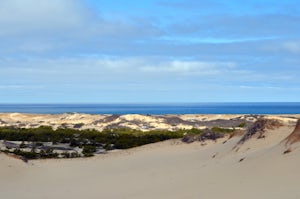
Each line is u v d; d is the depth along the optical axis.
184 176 22.19
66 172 28.84
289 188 13.67
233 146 29.11
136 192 19.42
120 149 44.69
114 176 26.20
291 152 18.39
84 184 23.88
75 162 33.19
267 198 13.05
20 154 38.16
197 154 31.52
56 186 23.66
